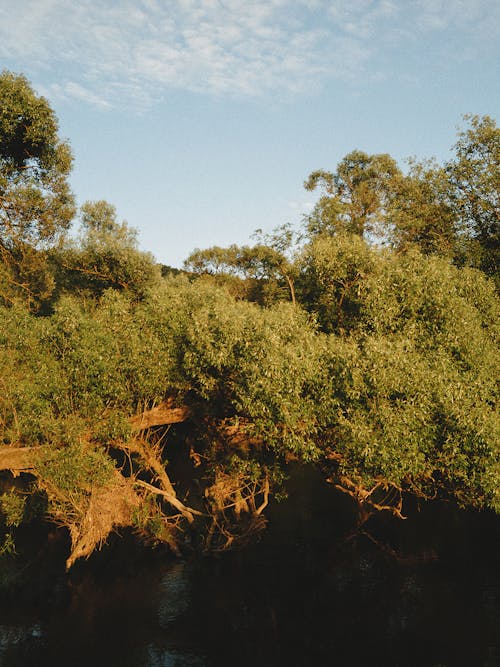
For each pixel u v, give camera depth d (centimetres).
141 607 1780
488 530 2223
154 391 1800
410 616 1661
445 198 3219
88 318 1848
